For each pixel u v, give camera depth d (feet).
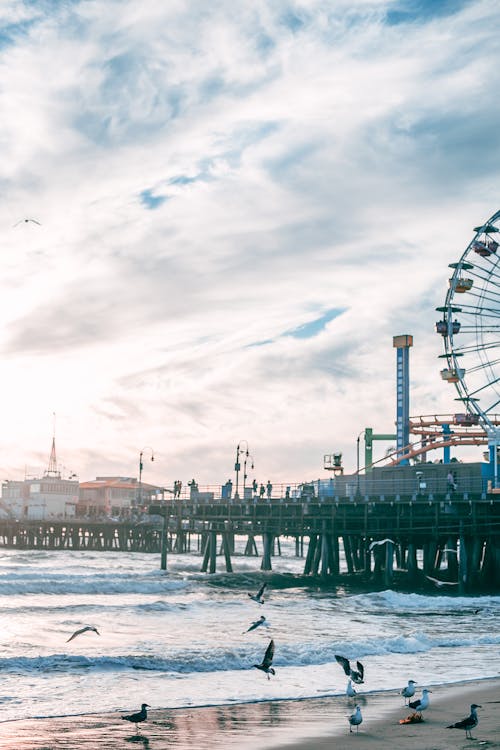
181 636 146.72
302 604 203.41
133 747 72.28
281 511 273.54
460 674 108.17
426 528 243.40
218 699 92.68
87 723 81.41
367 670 110.73
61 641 138.41
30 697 93.09
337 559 273.33
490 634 149.07
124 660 112.68
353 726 78.89
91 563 363.35
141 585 241.14
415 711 86.53
